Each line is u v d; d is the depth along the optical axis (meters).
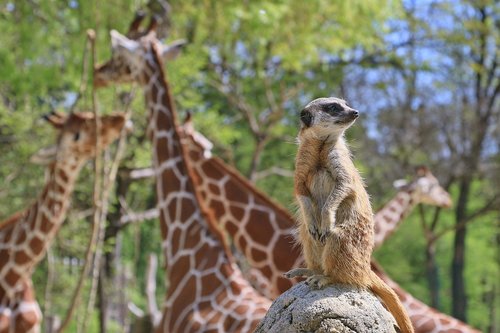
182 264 10.62
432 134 25.56
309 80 22.23
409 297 10.83
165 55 12.23
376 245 14.62
